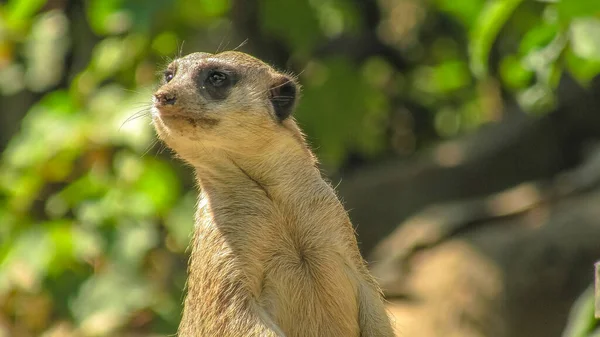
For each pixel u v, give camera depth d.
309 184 8.09
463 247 14.43
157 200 11.96
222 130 7.89
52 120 12.23
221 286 7.72
